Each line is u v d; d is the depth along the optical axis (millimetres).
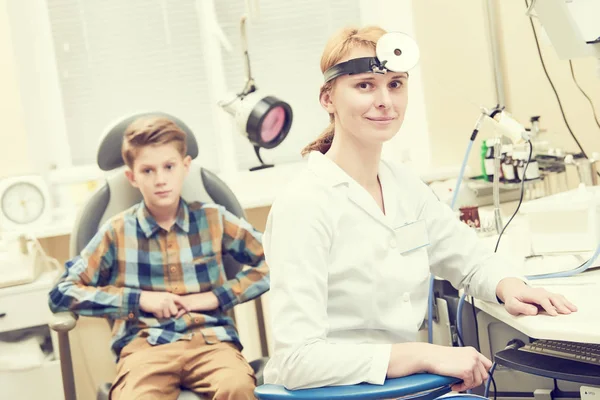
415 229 1499
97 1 3018
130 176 2238
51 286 2336
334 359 1260
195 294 2188
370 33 1429
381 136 1410
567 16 1938
